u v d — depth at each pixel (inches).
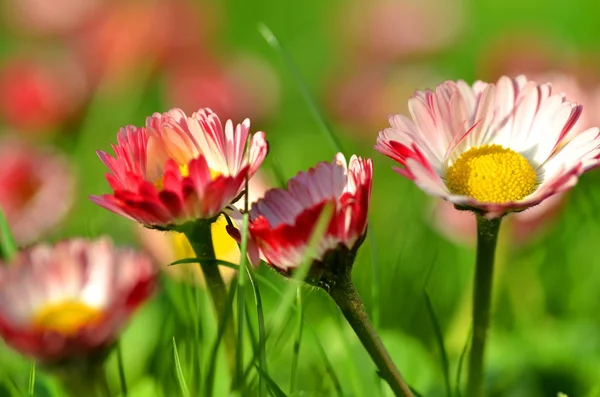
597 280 16.5
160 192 12.6
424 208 17.9
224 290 13.3
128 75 23.9
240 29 35.4
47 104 22.2
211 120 12.9
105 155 12.8
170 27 24.5
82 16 28.3
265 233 12.6
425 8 29.1
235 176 12.8
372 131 23.9
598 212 16.9
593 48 25.5
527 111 13.4
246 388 13.2
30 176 18.0
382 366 13.0
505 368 14.9
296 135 25.2
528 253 16.5
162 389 14.3
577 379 14.9
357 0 31.7
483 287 13.4
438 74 27.3
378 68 28.4
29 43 29.4
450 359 15.3
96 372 12.5
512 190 13.1
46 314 12.8
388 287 15.8
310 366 14.8
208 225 12.9
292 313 14.6
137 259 13.0
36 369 14.2
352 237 12.7
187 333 14.3
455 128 13.4
